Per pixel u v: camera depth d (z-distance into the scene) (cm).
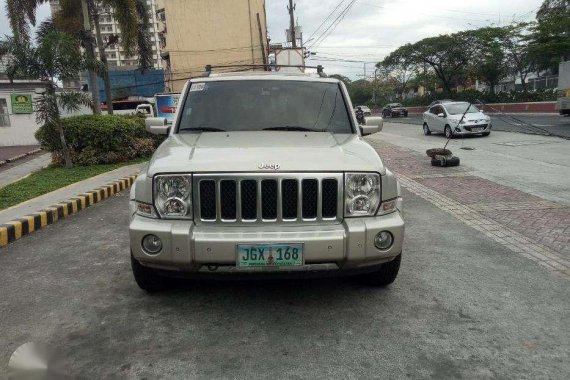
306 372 280
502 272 438
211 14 4184
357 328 333
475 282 415
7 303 385
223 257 316
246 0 4200
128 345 313
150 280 380
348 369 283
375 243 332
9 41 1147
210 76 496
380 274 390
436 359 293
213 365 288
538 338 317
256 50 4250
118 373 281
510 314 353
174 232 319
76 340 320
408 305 369
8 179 1186
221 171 324
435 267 453
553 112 3269
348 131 437
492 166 1101
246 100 459
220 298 384
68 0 2078
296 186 329
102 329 335
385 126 3219
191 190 327
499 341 313
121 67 5391
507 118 2884
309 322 342
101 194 845
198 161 335
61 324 345
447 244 527
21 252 531
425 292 394
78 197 776
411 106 5906
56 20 2100
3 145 2212
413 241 539
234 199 328
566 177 923
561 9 3672
